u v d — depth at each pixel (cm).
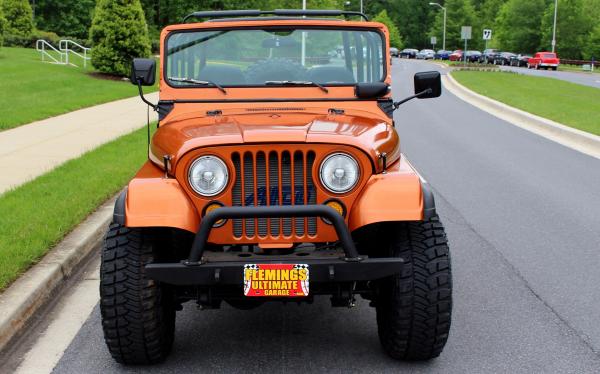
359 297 613
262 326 545
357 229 461
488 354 490
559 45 9625
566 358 484
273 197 438
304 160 434
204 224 412
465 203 971
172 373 462
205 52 555
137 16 3158
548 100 2681
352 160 437
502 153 1430
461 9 12812
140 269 441
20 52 4162
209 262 420
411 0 15175
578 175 1186
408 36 15225
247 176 437
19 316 539
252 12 599
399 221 461
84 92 2472
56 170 1059
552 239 790
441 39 13012
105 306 439
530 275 665
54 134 1494
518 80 4125
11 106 1928
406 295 441
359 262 418
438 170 1227
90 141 1388
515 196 1016
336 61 557
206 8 5125
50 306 588
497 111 2377
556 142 1609
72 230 754
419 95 545
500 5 13175
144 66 535
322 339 518
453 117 2169
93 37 3156
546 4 10412
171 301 471
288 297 454
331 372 462
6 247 658
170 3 5362
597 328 538
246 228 438
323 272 419
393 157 475
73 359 485
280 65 555
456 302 595
